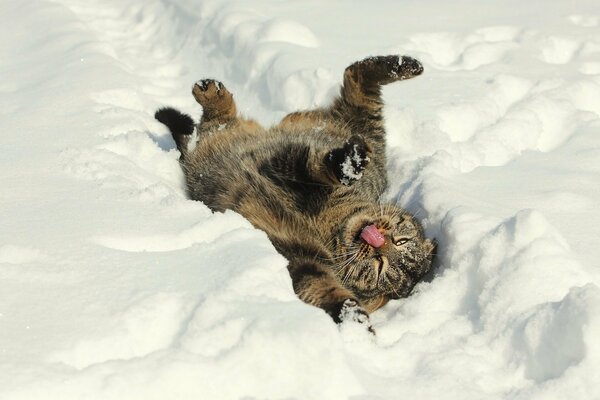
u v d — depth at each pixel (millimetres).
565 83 9805
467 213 6512
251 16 11195
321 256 6773
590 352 4762
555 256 5656
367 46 10453
